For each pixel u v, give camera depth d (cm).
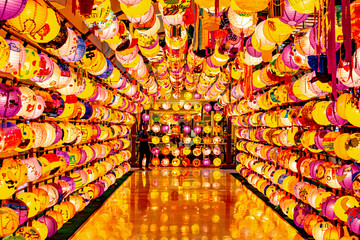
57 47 253
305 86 321
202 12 225
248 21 242
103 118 546
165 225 409
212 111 1148
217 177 815
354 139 245
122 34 323
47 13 218
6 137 215
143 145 961
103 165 548
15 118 292
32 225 298
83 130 428
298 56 305
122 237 363
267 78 425
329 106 287
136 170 945
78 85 344
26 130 255
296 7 199
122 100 620
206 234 376
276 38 254
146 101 878
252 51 329
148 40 354
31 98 243
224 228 399
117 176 677
